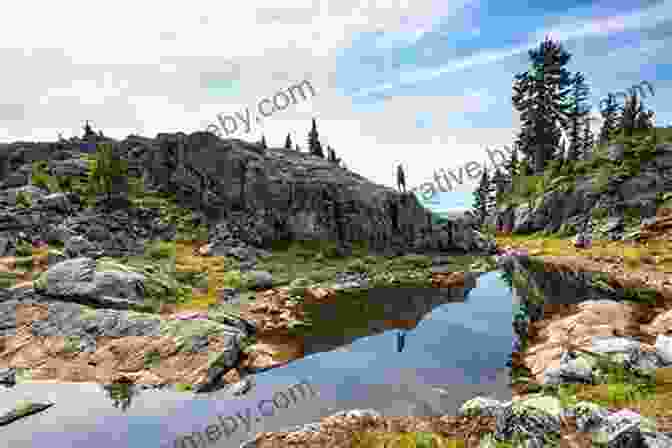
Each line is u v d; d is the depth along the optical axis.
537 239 77.88
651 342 21.89
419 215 69.31
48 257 36.91
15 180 63.66
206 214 61.75
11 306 27.59
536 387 17.80
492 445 11.59
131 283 31.27
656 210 63.62
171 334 23.45
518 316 31.80
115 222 52.28
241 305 34.84
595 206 72.12
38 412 17.11
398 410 16.48
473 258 64.75
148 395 18.69
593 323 25.61
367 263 56.75
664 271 42.06
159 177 67.00
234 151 66.44
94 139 90.44
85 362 21.97
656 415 11.80
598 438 10.51
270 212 61.50
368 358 23.27
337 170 75.94
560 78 95.38
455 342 25.73
